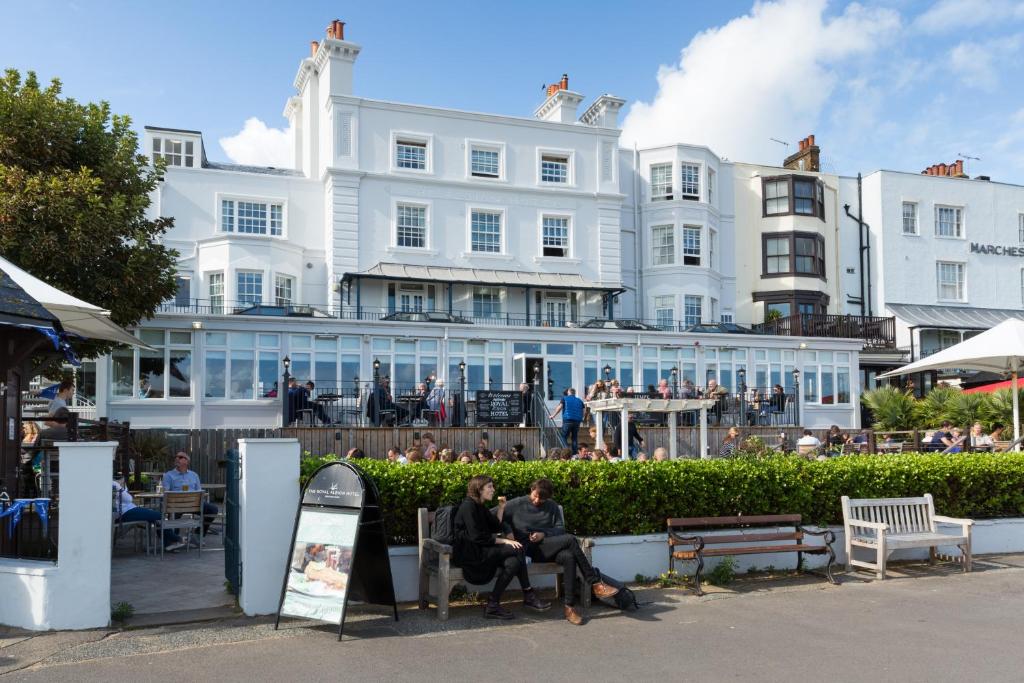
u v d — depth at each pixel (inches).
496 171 1213.1
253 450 322.0
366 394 831.1
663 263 1293.1
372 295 1118.4
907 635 294.7
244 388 885.2
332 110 1120.2
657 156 1314.0
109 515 303.1
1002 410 839.1
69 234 577.9
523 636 293.4
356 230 1116.5
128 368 854.5
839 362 1159.6
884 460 448.1
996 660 265.0
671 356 1066.1
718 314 1330.0
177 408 860.6
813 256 1384.1
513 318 1178.6
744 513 405.7
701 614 325.4
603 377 1028.5
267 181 1120.2
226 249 1040.2
